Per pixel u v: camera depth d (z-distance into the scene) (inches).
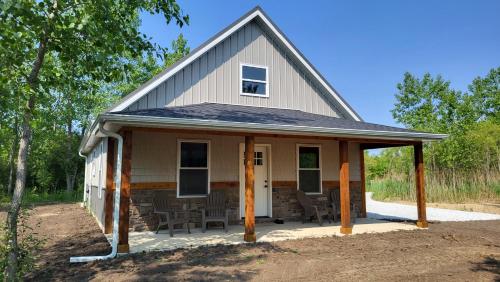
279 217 410.3
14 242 183.5
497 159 696.4
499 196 640.4
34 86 206.2
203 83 395.9
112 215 338.6
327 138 340.5
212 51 406.3
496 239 312.0
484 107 1128.2
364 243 291.6
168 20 245.0
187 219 329.4
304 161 436.5
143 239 298.8
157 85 362.9
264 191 410.9
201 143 375.9
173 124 256.8
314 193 436.1
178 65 377.1
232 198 384.5
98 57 201.9
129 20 235.9
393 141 372.5
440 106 828.6
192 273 205.5
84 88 243.9
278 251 260.8
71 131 971.9
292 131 302.5
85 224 423.5
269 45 447.5
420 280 195.0
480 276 202.7
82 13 199.0
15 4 173.2
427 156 753.0
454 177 682.2
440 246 282.7
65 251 270.1
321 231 344.8
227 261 232.4
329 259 239.0
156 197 343.3
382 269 215.8
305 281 193.3
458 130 777.6
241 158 394.0
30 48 201.9
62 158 956.6
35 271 213.2
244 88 425.1
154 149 350.3
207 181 372.8
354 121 437.1
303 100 461.4
